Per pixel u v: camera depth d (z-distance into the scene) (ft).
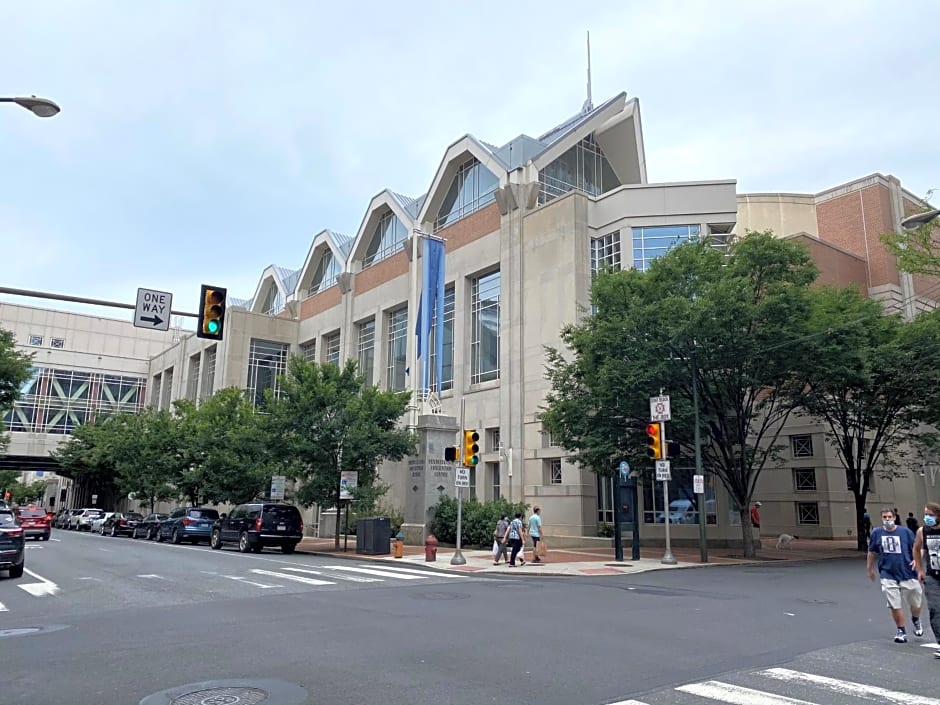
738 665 25.59
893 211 145.07
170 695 21.52
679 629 32.83
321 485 95.30
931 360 84.94
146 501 183.73
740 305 72.38
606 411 82.02
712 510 99.40
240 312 181.88
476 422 122.42
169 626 33.35
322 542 118.42
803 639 30.60
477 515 92.89
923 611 39.14
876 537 31.32
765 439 127.03
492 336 124.98
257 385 182.91
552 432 88.02
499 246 124.26
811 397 85.10
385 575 59.06
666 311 75.20
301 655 26.94
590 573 61.41
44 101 42.91
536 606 40.19
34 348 237.66
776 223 157.58
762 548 97.45
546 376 99.30
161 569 63.10
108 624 34.04
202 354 204.33
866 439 118.83
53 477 315.99
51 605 40.88
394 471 121.08
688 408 80.38
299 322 190.60
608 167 141.38
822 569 66.23
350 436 94.38
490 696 21.42
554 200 114.52
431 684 22.77
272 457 99.09
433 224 144.56
